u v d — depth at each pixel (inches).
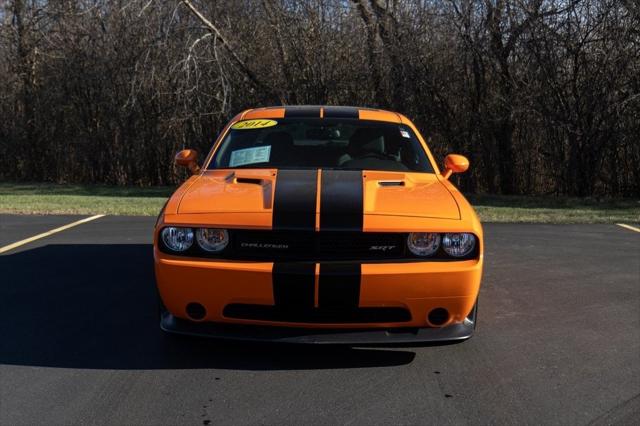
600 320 177.5
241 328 134.3
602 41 558.3
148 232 315.0
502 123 622.8
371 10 652.7
